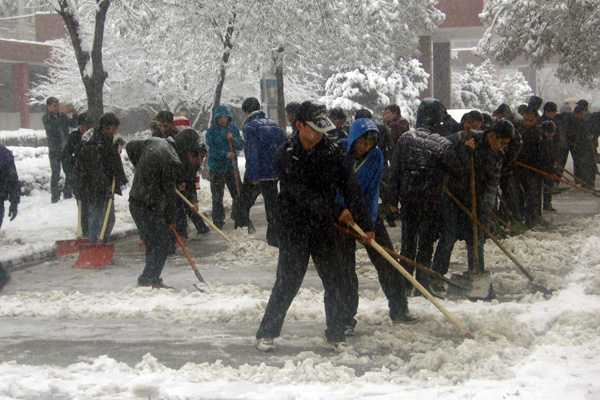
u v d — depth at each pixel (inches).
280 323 208.1
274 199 400.2
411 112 1321.4
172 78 1066.1
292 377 178.7
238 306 256.7
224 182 481.4
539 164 434.9
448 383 169.5
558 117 645.3
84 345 215.5
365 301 269.0
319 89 1332.4
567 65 916.6
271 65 776.9
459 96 1875.0
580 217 503.2
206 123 1190.3
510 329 209.0
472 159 269.0
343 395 161.2
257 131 398.0
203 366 189.2
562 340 201.8
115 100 1147.3
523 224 415.5
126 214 543.8
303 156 197.3
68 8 578.2
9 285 325.4
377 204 227.1
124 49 1101.1
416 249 275.6
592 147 653.3
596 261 316.5
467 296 269.3
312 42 760.3
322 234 203.8
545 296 268.1
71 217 526.0
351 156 222.1
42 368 189.2
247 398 160.9
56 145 582.2
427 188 261.9
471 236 279.3
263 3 723.4
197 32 749.9
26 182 608.1
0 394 168.6
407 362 195.0
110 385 169.8
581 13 878.4
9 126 1627.7
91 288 316.2
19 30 1726.1
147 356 195.6
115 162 390.9
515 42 921.5
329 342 210.1
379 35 818.2
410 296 271.3
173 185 301.1
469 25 1263.5
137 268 364.2
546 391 157.0
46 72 1765.5
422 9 986.1
